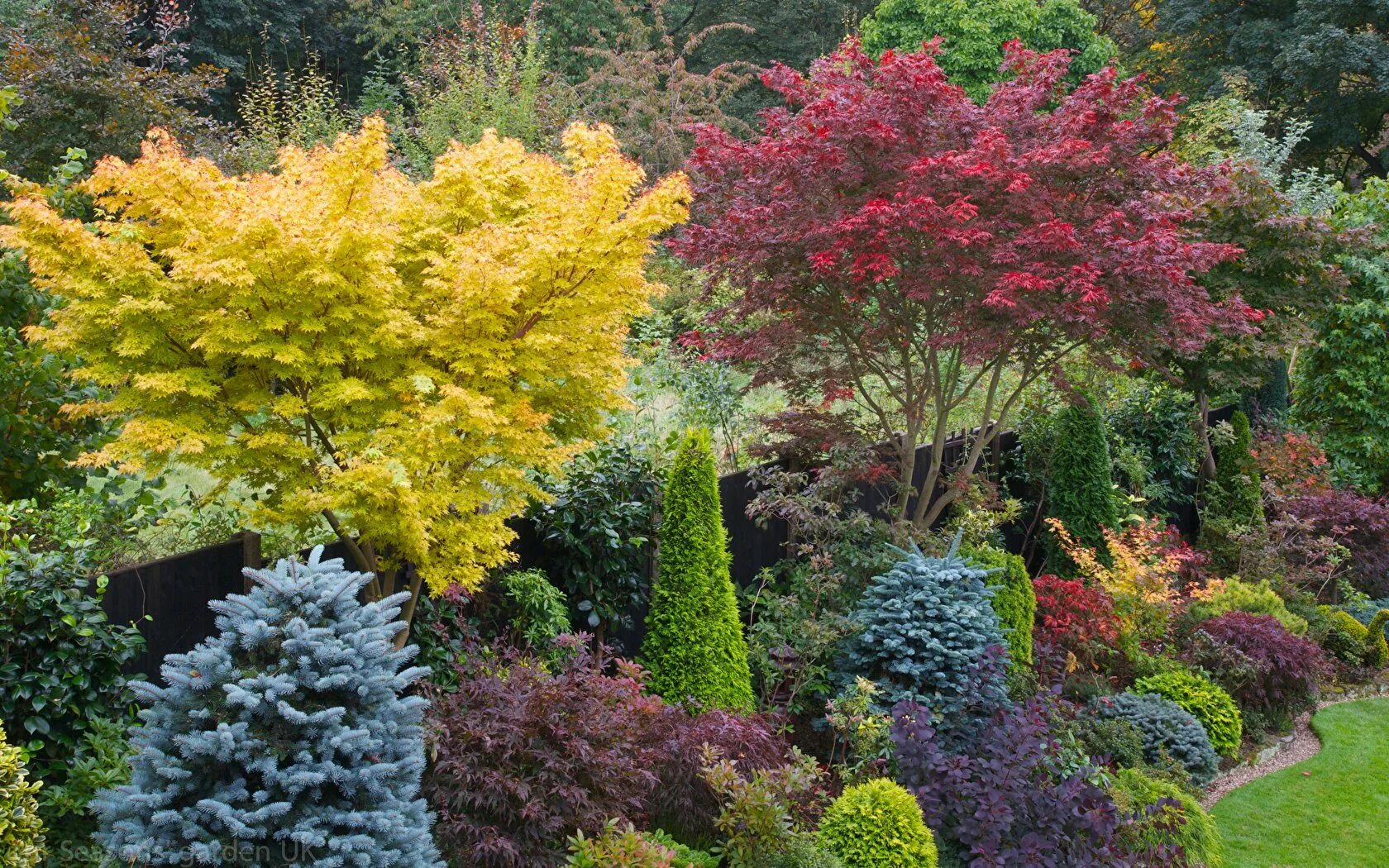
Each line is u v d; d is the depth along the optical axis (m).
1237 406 16.53
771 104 28.08
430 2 25.31
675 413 11.23
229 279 5.16
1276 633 10.04
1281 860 7.44
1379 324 15.34
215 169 5.73
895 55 8.67
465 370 5.93
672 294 15.94
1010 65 9.99
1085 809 6.37
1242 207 12.62
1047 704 7.71
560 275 6.13
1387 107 25.77
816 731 8.06
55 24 13.02
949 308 9.45
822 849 6.09
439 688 6.16
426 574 6.08
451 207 6.51
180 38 24.09
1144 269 8.41
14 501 6.35
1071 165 8.66
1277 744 9.52
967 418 13.20
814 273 8.95
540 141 18.64
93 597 5.48
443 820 5.36
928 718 6.94
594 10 25.45
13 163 12.00
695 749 6.41
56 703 5.07
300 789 4.18
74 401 6.91
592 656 6.93
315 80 19.47
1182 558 11.06
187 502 7.36
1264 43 25.81
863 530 9.19
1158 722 8.73
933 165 8.20
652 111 21.73
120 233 5.32
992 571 8.45
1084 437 11.91
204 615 6.16
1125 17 29.72
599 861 5.34
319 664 4.35
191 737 4.14
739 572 9.66
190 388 5.48
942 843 6.61
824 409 10.35
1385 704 10.52
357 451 5.90
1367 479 15.38
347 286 5.57
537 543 8.19
